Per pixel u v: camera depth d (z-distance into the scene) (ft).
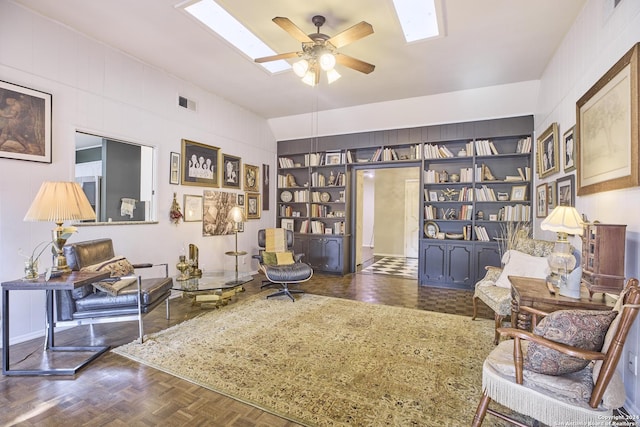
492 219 16.30
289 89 15.31
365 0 8.74
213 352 8.43
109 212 16.57
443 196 17.54
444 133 16.92
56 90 9.98
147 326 10.39
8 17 8.87
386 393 6.57
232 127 17.48
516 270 9.98
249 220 18.93
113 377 7.21
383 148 18.57
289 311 12.01
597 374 4.45
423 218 17.49
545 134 12.30
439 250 16.83
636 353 5.93
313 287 16.21
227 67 13.07
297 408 6.07
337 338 9.40
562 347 4.44
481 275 15.98
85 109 10.76
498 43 10.79
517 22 9.54
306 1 8.79
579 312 4.58
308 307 12.55
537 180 14.30
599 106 7.50
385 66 12.55
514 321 7.88
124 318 8.95
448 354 8.38
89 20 9.85
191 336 9.50
